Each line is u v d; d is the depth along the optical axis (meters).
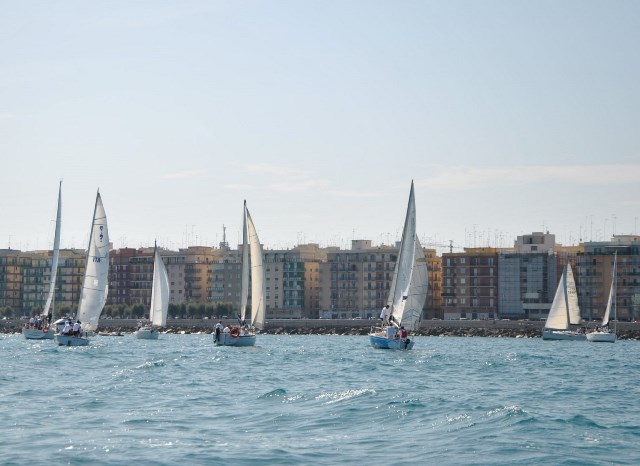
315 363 111.69
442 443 49.38
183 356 123.25
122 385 77.44
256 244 150.12
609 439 50.66
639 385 84.56
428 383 84.00
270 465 43.72
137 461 44.06
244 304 150.62
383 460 45.06
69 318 160.25
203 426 54.38
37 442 48.31
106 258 150.25
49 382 79.88
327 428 54.25
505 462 44.69
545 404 67.50
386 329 137.62
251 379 86.06
